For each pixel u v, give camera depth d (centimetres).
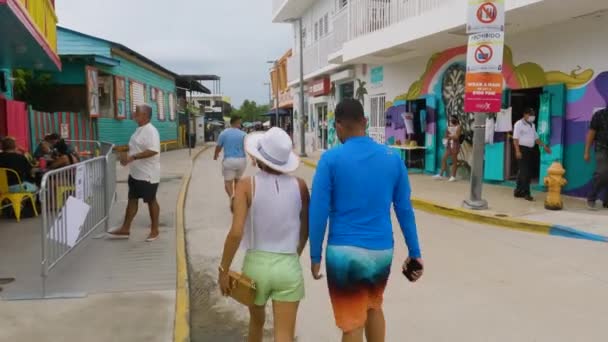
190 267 623
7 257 618
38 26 820
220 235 791
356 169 298
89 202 650
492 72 868
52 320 430
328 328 440
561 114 999
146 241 704
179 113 3459
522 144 965
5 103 1081
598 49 927
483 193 1065
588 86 951
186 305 466
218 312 483
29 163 861
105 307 460
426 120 1460
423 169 1519
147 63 2452
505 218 823
